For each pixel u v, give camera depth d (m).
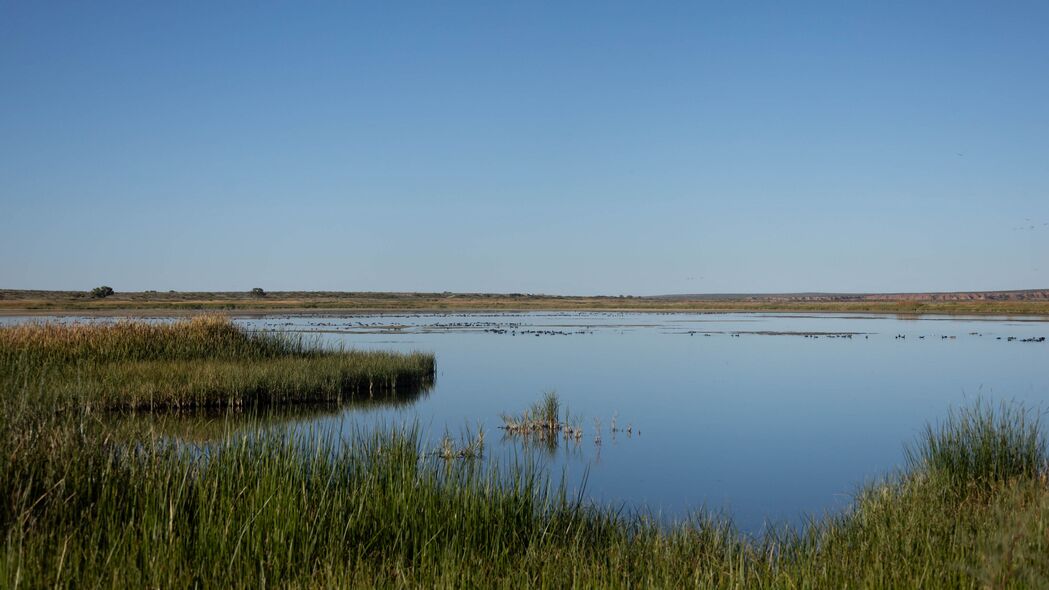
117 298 135.38
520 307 142.62
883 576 7.12
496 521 9.36
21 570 6.54
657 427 20.14
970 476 11.53
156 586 6.64
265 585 7.17
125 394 20.41
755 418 21.59
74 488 8.92
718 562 8.17
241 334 29.77
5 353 23.11
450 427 19.53
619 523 10.56
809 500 13.36
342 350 30.59
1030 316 99.75
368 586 6.90
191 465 9.70
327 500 9.23
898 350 44.00
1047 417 20.36
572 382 29.17
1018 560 6.93
